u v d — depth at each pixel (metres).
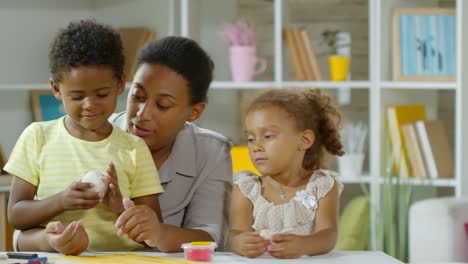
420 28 4.18
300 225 1.79
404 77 4.16
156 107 1.89
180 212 1.98
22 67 4.22
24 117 4.21
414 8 4.21
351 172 4.24
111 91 1.71
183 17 4.18
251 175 1.88
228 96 4.61
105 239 1.74
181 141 2.01
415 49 4.18
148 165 1.79
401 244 3.87
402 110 4.17
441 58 4.18
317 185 1.81
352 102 4.67
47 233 1.63
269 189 1.84
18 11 4.20
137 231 1.61
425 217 3.17
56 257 1.58
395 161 4.16
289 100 1.82
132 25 4.31
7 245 3.68
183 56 1.92
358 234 3.96
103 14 4.36
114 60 1.71
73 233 1.59
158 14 4.27
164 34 4.26
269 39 4.68
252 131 1.82
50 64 1.71
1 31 4.16
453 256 3.12
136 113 1.91
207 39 4.57
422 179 4.08
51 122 1.80
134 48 4.14
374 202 4.12
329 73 4.66
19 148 1.76
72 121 1.77
